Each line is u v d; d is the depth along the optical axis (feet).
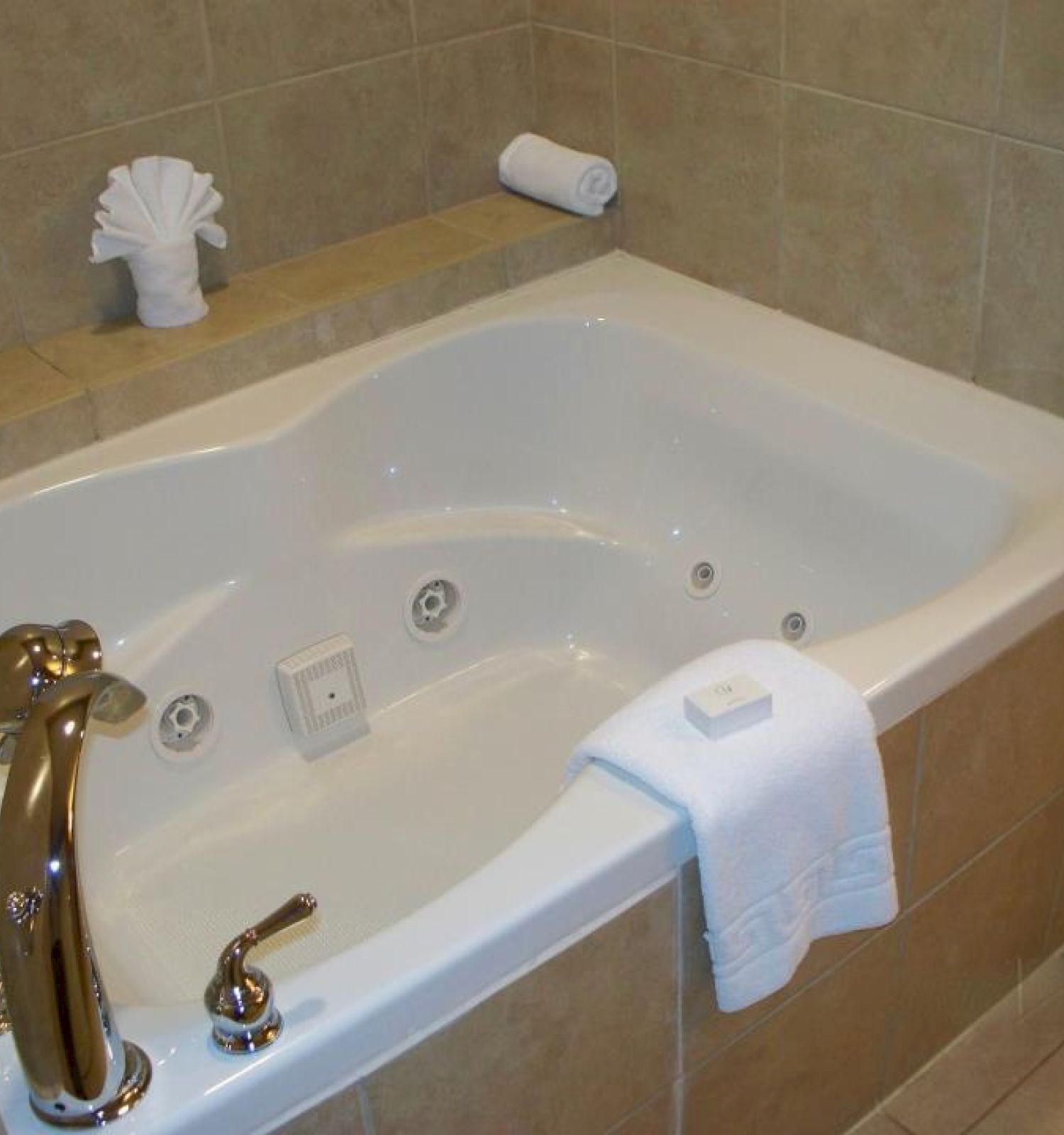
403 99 6.63
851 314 6.06
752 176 6.16
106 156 5.94
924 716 4.50
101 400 5.72
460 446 6.57
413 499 6.52
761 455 6.10
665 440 6.48
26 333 6.01
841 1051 5.13
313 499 6.09
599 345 6.54
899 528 5.65
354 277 6.40
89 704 3.34
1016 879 5.43
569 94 6.84
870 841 4.31
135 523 5.72
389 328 6.39
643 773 3.97
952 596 4.68
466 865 5.82
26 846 3.23
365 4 6.33
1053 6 4.83
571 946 3.89
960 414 5.60
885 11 5.34
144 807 5.88
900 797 4.59
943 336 5.74
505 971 3.78
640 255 6.91
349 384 6.13
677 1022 4.35
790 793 4.00
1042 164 5.10
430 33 6.57
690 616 6.43
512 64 6.89
